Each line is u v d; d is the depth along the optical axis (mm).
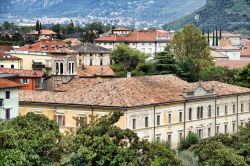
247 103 185125
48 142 87188
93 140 84688
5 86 130125
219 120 173625
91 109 144875
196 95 164125
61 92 153375
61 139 89312
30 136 88438
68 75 193250
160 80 163500
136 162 84750
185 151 122125
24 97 154000
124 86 151375
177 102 156625
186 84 167500
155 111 149875
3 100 129875
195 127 164125
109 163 84125
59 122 149500
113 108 141875
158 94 154625
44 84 190250
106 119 88938
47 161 86438
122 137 87312
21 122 92938
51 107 150375
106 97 145750
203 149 103750
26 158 85438
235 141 109688
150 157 86750
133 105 142625
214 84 179000
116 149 84438
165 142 148500
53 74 192500
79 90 152125
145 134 146875
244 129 115062
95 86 152500
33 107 152625
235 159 99250
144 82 158000
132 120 143000
